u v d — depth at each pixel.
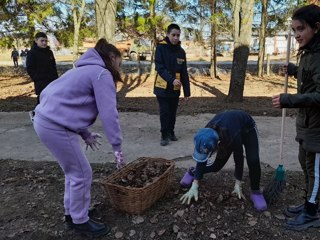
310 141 2.85
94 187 3.92
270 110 7.78
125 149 5.27
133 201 3.20
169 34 5.14
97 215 3.33
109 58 2.81
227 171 4.23
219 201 3.49
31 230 3.18
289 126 6.46
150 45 15.27
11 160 4.87
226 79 14.45
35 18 11.37
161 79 5.20
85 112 2.76
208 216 3.27
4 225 3.27
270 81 13.76
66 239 3.05
